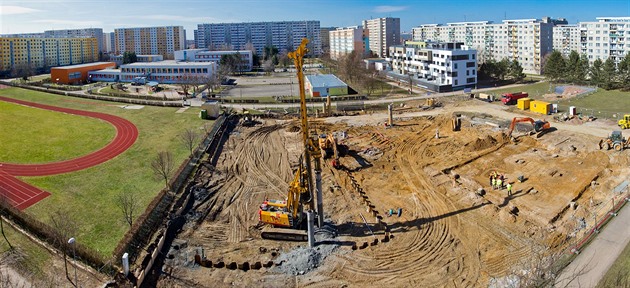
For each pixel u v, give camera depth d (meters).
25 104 137.50
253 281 47.50
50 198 66.69
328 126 109.44
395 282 47.00
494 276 47.12
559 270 43.66
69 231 53.38
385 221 60.00
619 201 60.62
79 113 124.38
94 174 76.50
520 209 61.50
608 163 76.44
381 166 80.88
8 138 98.38
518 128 96.62
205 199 68.00
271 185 73.69
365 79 175.00
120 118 118.00
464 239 54.66
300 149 92.19
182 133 101.75
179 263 50.81
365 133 102.38
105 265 47.81
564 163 77.94
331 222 59.91
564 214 59.59
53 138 98.81
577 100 128.75
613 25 183.75
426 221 59.47
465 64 158.88
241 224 60.22
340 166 80.75
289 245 54.72
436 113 119.31
